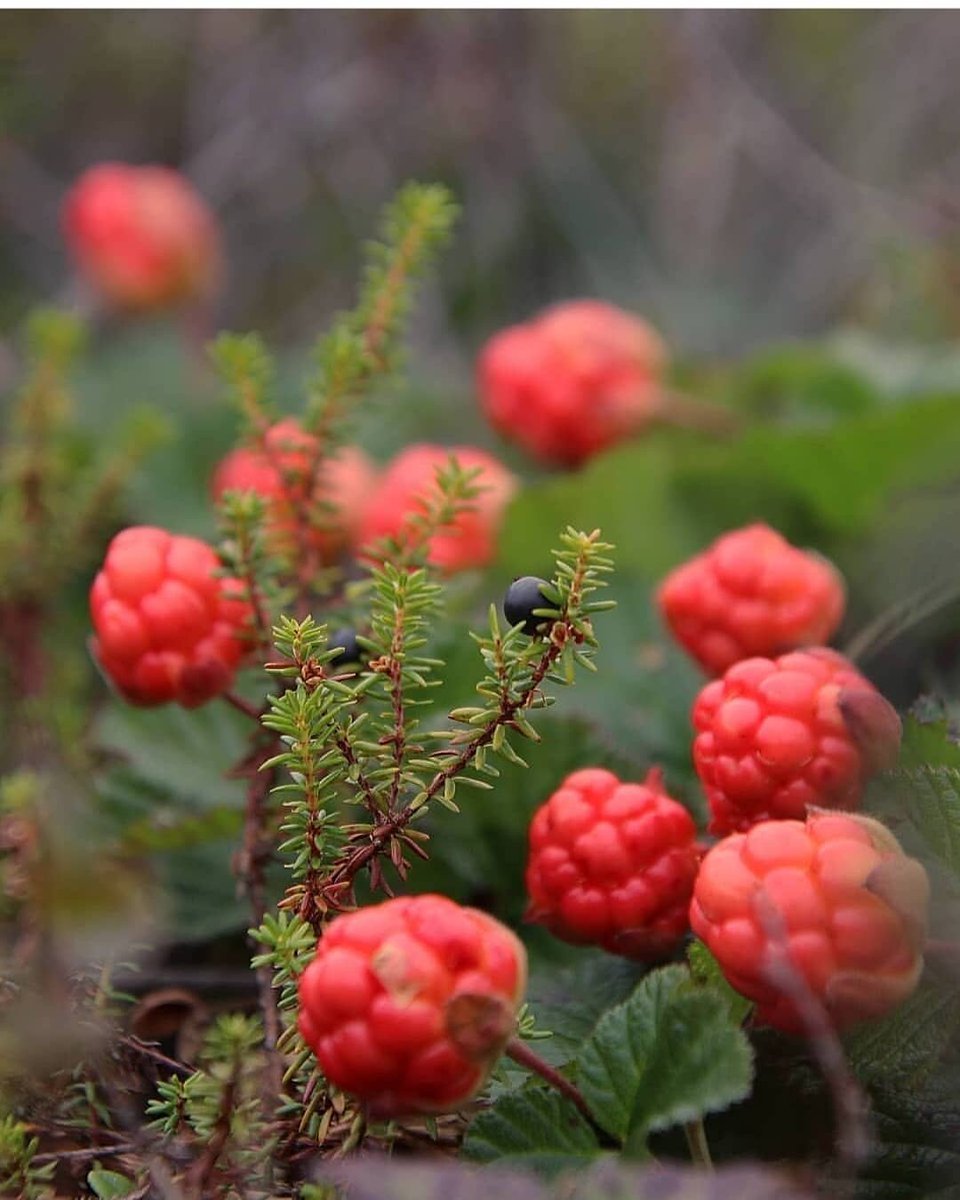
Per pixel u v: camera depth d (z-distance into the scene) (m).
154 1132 0.29
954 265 0.67
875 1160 0.29
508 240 0.91
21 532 0.40
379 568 0.33
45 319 0.41
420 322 0.84
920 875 0.27
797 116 0.92
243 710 0.32
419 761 0.29
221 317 0.91
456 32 0.91
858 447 0.45
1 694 0.40
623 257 0.92
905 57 0.88
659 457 0.46
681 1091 0.28
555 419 0.54
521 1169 0.29
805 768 0.29
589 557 0.28
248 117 0.92
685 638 0.33
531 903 0.31
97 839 0.36
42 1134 0.31
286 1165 0.29
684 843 0.30
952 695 0.37
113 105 1.00
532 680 0.29
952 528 0.41
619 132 1.00
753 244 0.91
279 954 0.28
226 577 0.32
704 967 0.29
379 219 0.92
